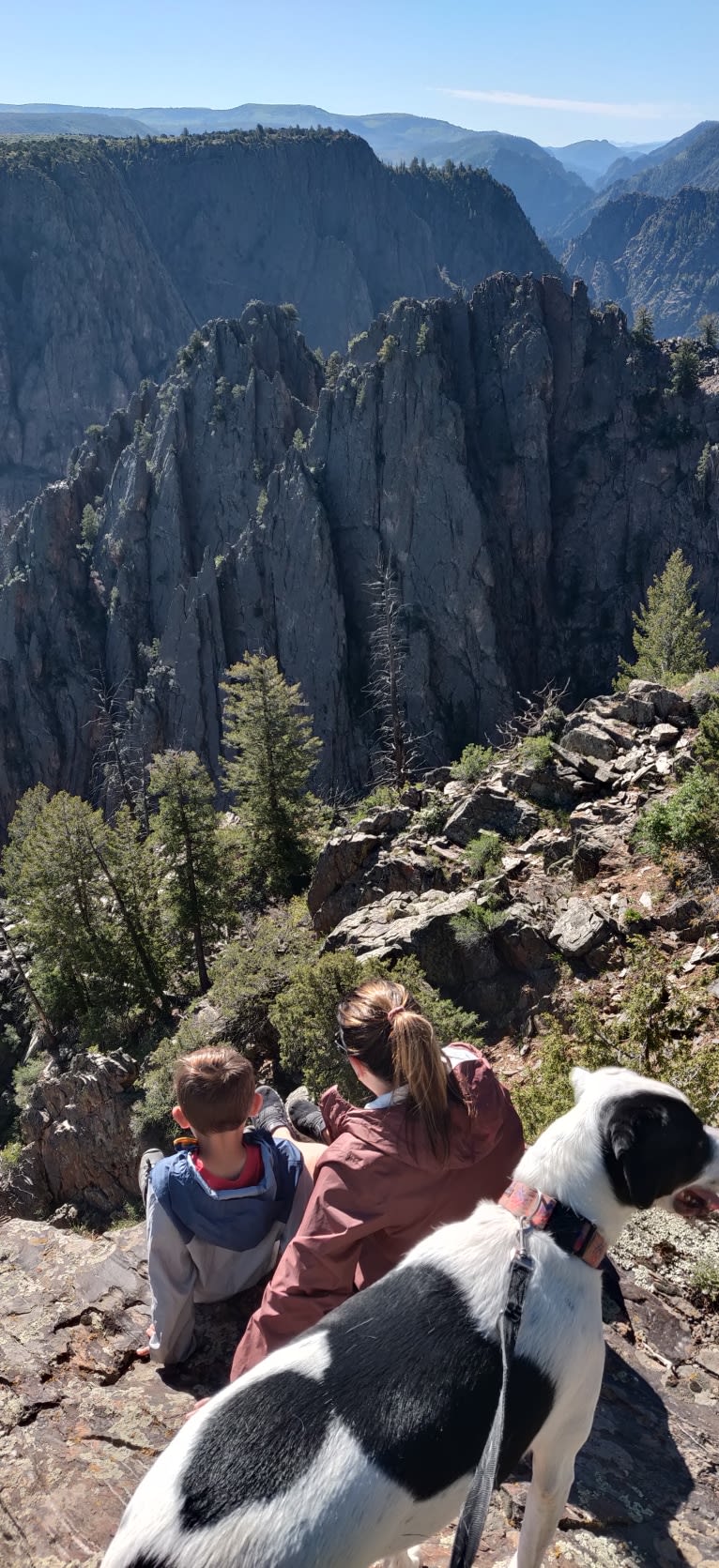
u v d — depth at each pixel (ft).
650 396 526.16
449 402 491.31
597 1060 30.27
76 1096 123.03
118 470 558.56
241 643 508.12
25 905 166.50
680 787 57.72
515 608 521.65
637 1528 12.57
